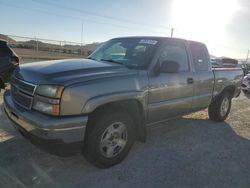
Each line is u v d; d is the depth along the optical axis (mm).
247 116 6953
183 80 4559
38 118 2982
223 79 5785
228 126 5887
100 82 3270
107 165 3541
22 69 3650
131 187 3154
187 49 4812
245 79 11523
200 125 5816
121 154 3684
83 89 3086
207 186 3277
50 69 3400
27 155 3791
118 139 3619
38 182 3139
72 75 3225
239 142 4875
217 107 5922
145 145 4453
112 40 5039
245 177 3551
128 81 3584
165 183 3283
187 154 4188
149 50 4180
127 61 4164
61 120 2943
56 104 2951
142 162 3807
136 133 4035
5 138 4312
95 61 4191
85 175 3363
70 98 2992
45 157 3762
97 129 3309
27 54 20016
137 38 4629
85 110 3096
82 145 3193
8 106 3605
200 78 5020
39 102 3090
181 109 4672
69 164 3617
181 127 5594
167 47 4344
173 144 4574
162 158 3980
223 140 4934
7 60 7332
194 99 4945
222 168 3775
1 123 4992
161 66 3957
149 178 3377
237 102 9039
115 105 3529
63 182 3178
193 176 3496
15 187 3008
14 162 3578
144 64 3992
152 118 4129
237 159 4105
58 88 2963
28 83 3266
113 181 3260
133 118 3924
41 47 21984
